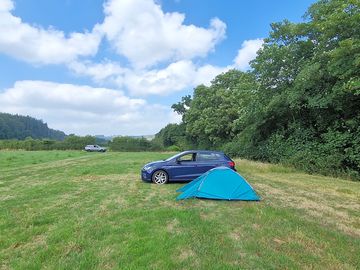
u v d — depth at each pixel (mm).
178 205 8078
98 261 4363
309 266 4289
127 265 4223
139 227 5957
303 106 19797
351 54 14281
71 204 8234
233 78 48844
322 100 17391
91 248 4867
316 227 6086
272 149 23016
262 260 4441
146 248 4812
